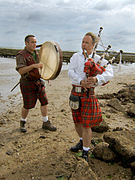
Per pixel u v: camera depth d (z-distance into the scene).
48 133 4.75
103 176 3.22
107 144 3.73
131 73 17.09
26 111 4.78
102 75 3.30
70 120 5.54
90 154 3.81
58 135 4.63
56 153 3.88
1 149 4.07
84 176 2.94
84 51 3.39
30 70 4.40
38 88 4.62
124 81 12.20
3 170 3.44
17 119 5.72
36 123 5.36
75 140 4.40
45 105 4.80
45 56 4.52
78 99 3.34
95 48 3.38
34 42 4.42
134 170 3.16
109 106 6.58
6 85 10.24
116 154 3.54
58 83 11.41
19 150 4.02
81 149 3.94
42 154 3.87
